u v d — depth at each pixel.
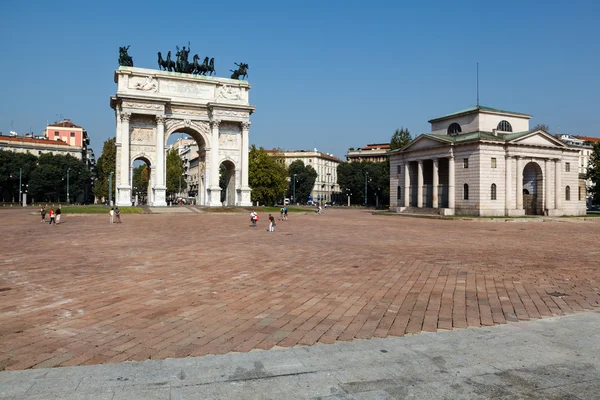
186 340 9.88
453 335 9.62
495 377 7.24
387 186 122.81
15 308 12.51
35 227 42.12
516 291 15.03
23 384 6.93
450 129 87.38
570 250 27.23
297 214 80.44
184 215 67.62
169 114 82.25
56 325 10.97
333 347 8.83
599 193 92.19
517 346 8.77
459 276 17.80
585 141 158.62
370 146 199.88
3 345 9.52
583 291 15.09
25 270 18.42
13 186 132.38
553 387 6.86
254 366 7.75
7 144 145.62
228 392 6.66
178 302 13.29
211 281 16.42
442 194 81.31
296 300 13.62
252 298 13.84
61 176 138.50
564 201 80.50
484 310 12.52
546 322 10.66
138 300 13.51
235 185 88.19
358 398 6.49
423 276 17.73
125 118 77.44
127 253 23.75
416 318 11.66
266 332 10.46
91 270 18.52
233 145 87.88
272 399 6.44
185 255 23.14
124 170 77.62
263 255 23.42
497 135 77.94
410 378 7.21
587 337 9.34
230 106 84.69
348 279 16.97
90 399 6.38
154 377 7.23
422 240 33.03
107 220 54.25
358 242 30.84
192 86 84.12
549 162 77.88
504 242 32.09
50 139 170.88
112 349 9.30
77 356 8.90
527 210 81.75
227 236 34.22
